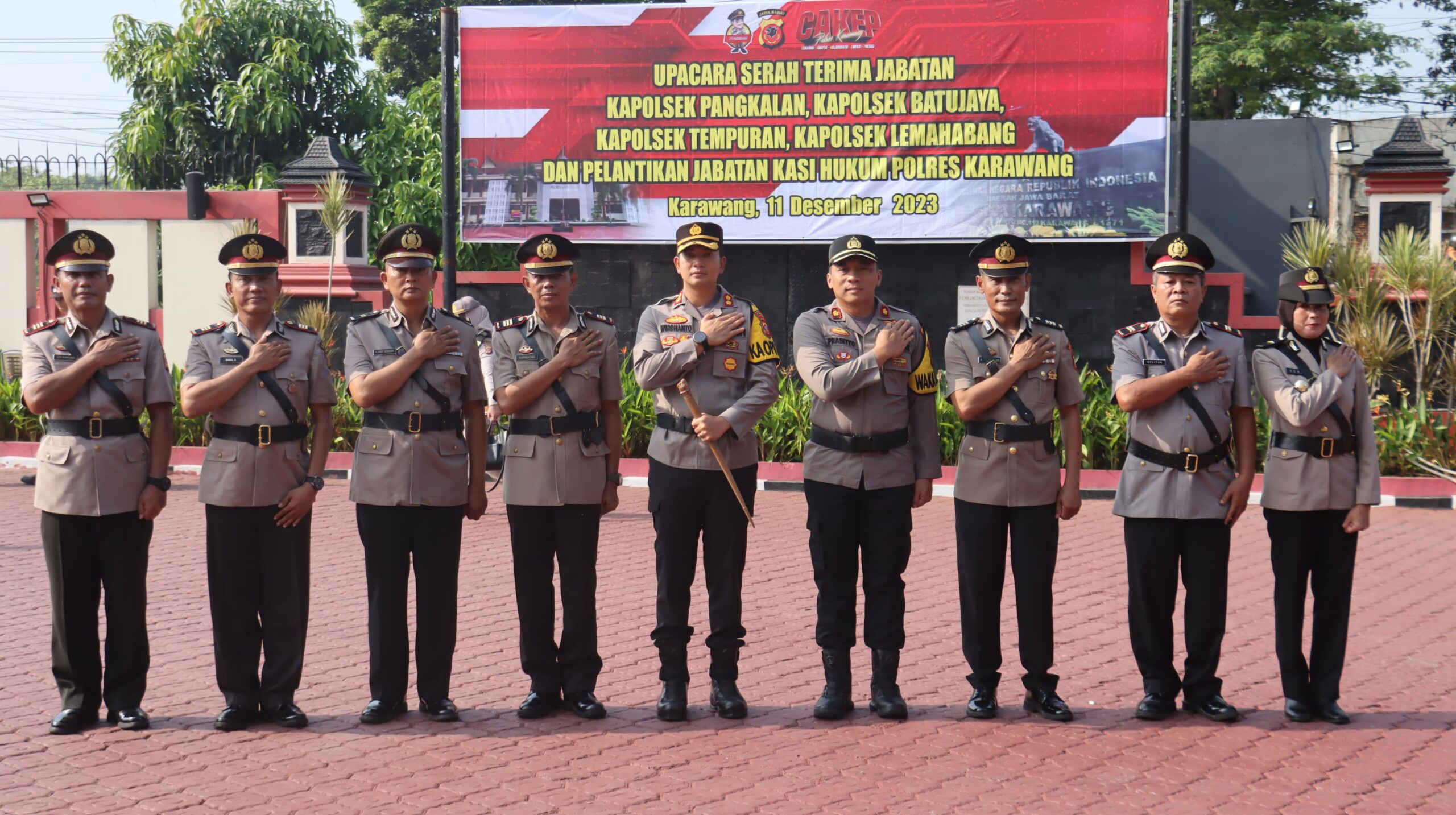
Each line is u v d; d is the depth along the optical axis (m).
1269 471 5.66
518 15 13.88
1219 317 13.21
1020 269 5.63
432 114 19.73
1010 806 4.62
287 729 5.53
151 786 4.82
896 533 5.66
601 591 8.23
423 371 5.57
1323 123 17.66
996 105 13.24
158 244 16.08
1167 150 12.97
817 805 4.63
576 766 5.05
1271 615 7.55
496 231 14.14
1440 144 18.28
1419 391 11.93
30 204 15.66
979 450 5.68
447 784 4.85
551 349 5.69
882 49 13.38
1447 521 10.46
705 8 13.63
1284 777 4.91
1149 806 4.61
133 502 5.46
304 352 5.64
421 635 5.60
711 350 5.61
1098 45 13.00
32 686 6.18
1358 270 12.21
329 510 11.09
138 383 5.50
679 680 5.65
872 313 5.83
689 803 4.65
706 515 5.64
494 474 12.08
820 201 13.64
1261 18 22.83
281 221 14.94
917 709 5.80
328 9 21.70
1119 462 11.91
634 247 14.21
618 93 13.84
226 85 20.42
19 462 13.48
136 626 5.54
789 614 7.66
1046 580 5.66
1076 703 5.90
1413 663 6.54
